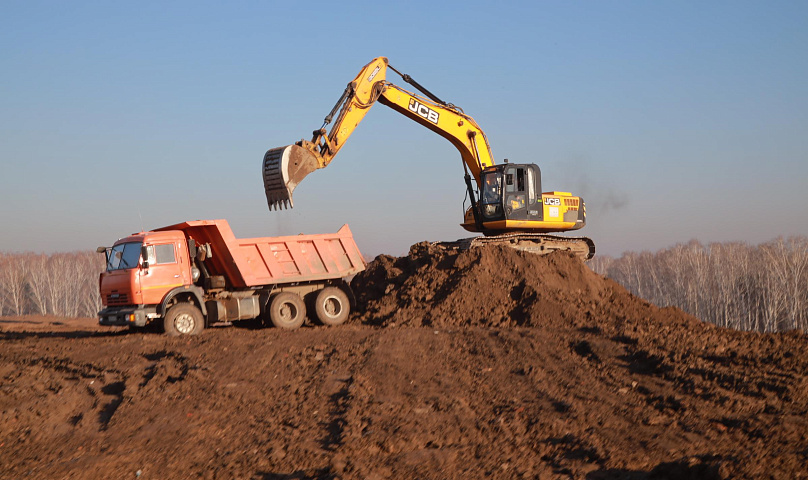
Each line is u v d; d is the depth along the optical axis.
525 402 8.62
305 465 6.83
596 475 6.27
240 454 7.18
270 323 16.59
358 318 17.72
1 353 13.70
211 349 12.30
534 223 20.28
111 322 15.05
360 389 9.27
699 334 11.77
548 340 11.88
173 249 15.45
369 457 6.93
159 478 6.66
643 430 7.46
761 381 8.73
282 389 9.64
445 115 20.36
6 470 7.03
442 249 19.42
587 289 16.80
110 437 7.90
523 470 6.46
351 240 17.81
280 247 16.64
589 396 8.76
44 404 9.31
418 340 12.57
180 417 8.52
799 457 6.32
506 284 16.62
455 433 7.58
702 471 6.11
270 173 16.62
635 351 10.56
